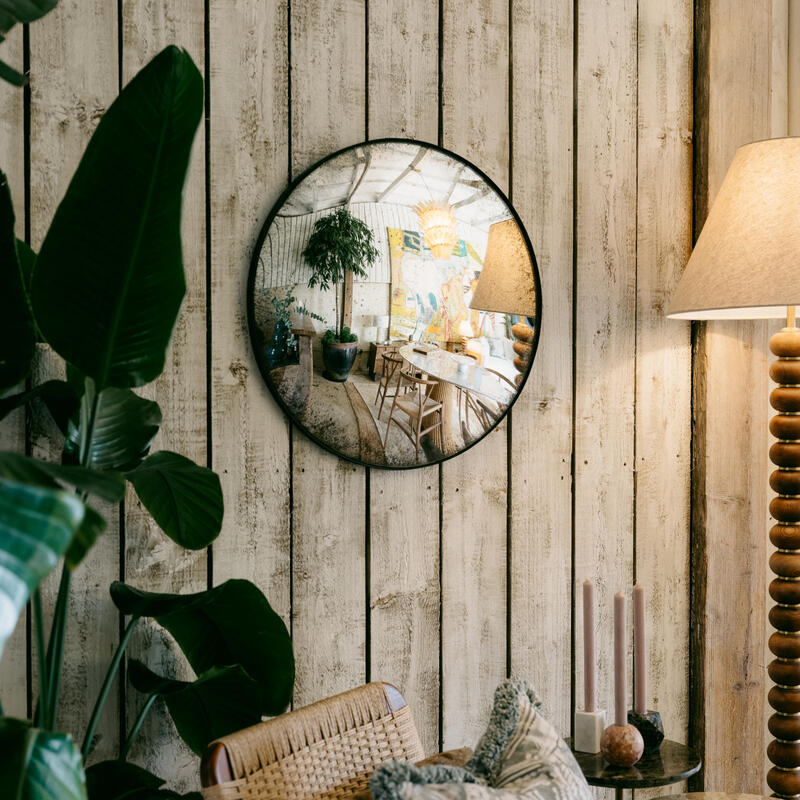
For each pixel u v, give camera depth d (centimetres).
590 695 183
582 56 220
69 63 165
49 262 121
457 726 206
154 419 153
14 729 89
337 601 192
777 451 208
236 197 180
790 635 210
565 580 220
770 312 215
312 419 185
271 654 160
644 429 230
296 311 183
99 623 168
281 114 184
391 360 193
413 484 200
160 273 121
